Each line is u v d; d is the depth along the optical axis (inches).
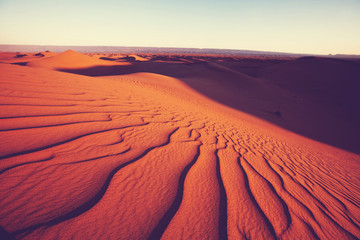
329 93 1190.3
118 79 517.0
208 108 442.0
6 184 64.4
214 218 70.1
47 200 61.9
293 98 1024.9
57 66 1111.6
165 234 59.4
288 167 154.3
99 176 79.6
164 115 215.0
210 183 93.2
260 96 951.6
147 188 79.2
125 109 191.8
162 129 159.9
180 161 109.7
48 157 84.3
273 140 272.7
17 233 49.3
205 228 64.8
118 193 72.5
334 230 81.0
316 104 976.9
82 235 53.3
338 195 124.8
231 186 94.4
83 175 78.0
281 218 78.5
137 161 98.7
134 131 139.0
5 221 51.9
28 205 58.4
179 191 81.7
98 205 64.7
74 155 90.7
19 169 72.7
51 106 144.4
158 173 92.2
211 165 113.9
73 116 136.2
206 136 177.0
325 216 90.1
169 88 578.6
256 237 65.2
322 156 275.0
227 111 493.7
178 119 214.5
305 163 191.6
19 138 93.2
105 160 92.7
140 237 56.8
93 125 129.7
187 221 66.2
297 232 72.6
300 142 360.5
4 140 88.7
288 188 108.8
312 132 563.8
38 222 53.7
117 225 58.9
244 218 73.3
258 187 100.0
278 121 584.1
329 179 159.5
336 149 426.0
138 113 190.2
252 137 242.8
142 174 88.4
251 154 159.3
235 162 128.3
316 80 1422.2
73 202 63.4
